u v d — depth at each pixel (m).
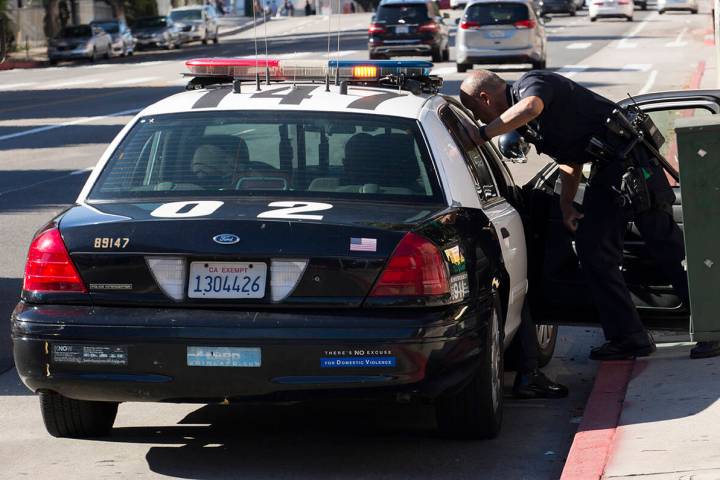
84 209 8.95
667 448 8.34
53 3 92.75
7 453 9.24
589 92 10.43
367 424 9.96
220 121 9.48
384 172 9.03
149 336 8.23
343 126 9.33
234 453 9.20
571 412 10.28
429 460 8.98
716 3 33.03
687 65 51.72
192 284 8.30
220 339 8.15
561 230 11.13
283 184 8.98
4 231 20.11
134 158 9.34
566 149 10.37
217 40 99.56
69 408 9.32
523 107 10.00
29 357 8.48
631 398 9.66
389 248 8.26
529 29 49.38
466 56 49.94
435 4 58.69
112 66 71.12
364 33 97.62
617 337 10.77
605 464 8.18
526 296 10.74
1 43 16.88
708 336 9.51
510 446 9.30
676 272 10.70
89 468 8.86
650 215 10.59
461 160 9.59
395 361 8.12
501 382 9.46
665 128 15.48
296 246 8.21
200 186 9.03
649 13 112.88
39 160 29.70
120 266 8.38
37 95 50.03
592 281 10.68
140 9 103.94
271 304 8.22
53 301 8.51
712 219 9.35
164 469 8.82
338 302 8.21
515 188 11.52
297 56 67.75
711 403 9.23
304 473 8.70
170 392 8.32
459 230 8.77
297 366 8.15
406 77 10.31
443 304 8.34
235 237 8.25
